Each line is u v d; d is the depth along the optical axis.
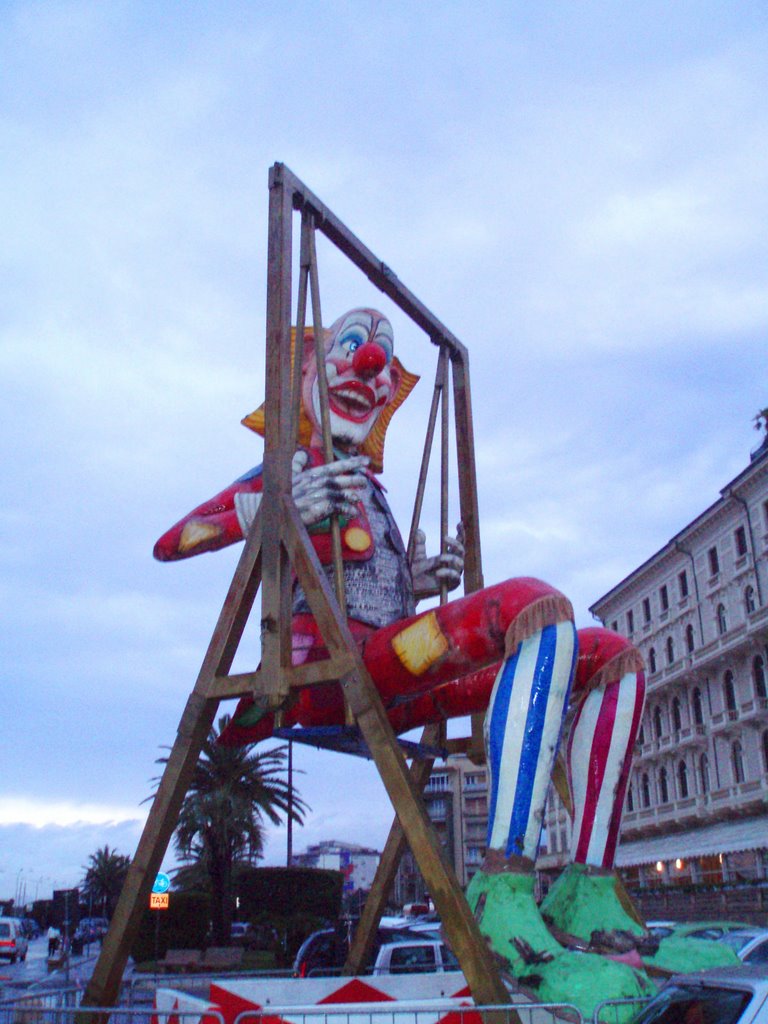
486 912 6.38
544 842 58.09
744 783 39.69
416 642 7.23
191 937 32.69
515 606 6.85
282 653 6.78
